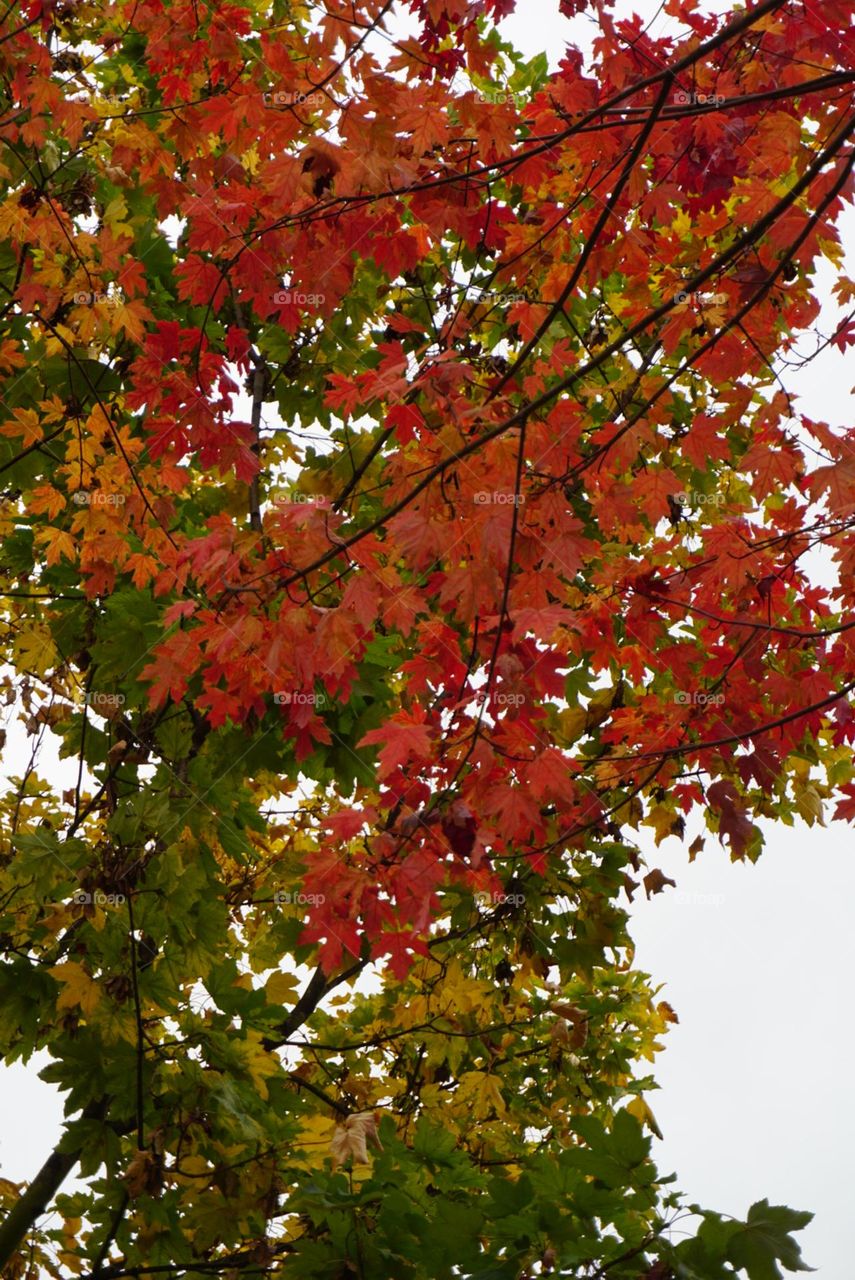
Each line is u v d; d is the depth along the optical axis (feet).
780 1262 8.87
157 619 15.43
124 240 14.05
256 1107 13.69
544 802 10.32
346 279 11.80
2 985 15.01
